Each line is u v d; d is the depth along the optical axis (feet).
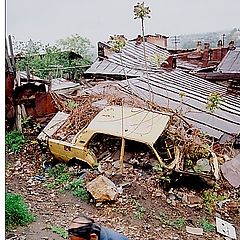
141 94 44.27
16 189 31.73
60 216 26.91
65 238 22.63
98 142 35.37
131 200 29.94
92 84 51.19
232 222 29.71
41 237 22.50
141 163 33.63
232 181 33.45
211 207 30.53
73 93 49.26
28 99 43.55
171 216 28.91
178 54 72.28
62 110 42.47
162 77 53.06
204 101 43.86
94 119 35.86
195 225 28.37
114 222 27.25
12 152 39.14
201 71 63.26
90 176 32.86
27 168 36.01
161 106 39.81
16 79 44.42
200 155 33.55
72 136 36.65
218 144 36.70
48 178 34.09
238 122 40.19
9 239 21.85
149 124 34.45
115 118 35.65
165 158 33.71
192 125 37.96
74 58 68.74
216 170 32.63
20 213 24.45
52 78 55.83
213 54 71.00
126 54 67.67
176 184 31.99
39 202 29.25
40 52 66.49
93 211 28.58
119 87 44.21
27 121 43.39
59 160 36.29
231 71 56.90
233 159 35.65
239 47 69.92
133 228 26.73
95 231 13.79
